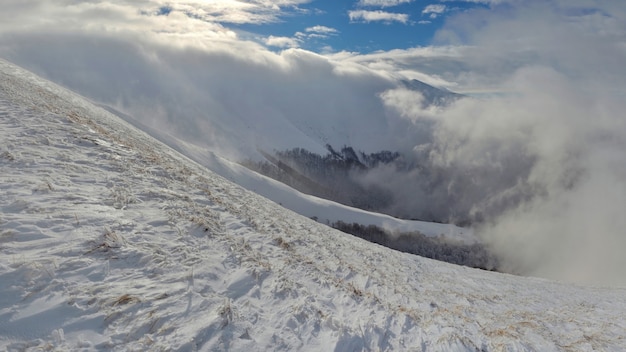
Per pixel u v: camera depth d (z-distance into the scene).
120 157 11.30
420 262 21.30
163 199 9.10
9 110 11.84
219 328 4.78
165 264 5.97
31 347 3.61
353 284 9.68
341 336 5.60
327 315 6.31
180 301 5.11
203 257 6.77
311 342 5.32
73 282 4.71
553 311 13.27
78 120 14.19
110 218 6.89
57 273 4.75
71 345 3.79
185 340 4.34
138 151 13.45
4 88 15.13
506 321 10.00
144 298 4.86
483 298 13.57
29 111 12.34
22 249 5.05
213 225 8.89
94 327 4.12
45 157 8.91
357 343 5.63
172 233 7.36
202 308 5.12
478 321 9.25
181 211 8.70
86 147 11.01
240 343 4.69
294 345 5.10
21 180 7.23
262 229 10.85
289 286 6.91
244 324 5.11
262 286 6.60
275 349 4.87
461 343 6.55
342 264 11.44
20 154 8.50
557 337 9.03
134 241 6.40
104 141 12.47
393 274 14.00
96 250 5.59
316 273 8.87
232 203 12.57
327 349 5.23
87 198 7.44
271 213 16.08
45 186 7.20
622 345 9.23
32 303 4.13
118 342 4.04
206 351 4.32
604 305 16.25
